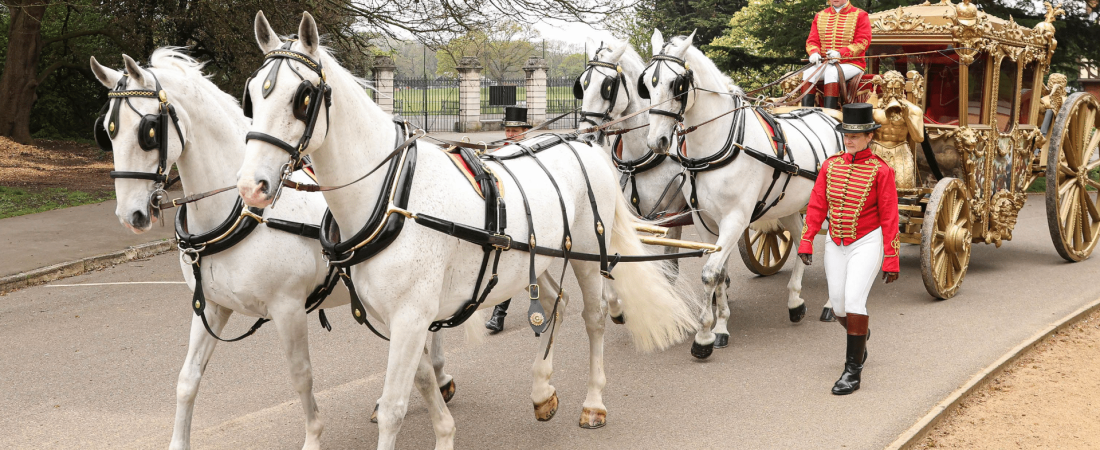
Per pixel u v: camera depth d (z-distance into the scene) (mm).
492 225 3879
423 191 3641
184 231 3971
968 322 6777
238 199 3932
